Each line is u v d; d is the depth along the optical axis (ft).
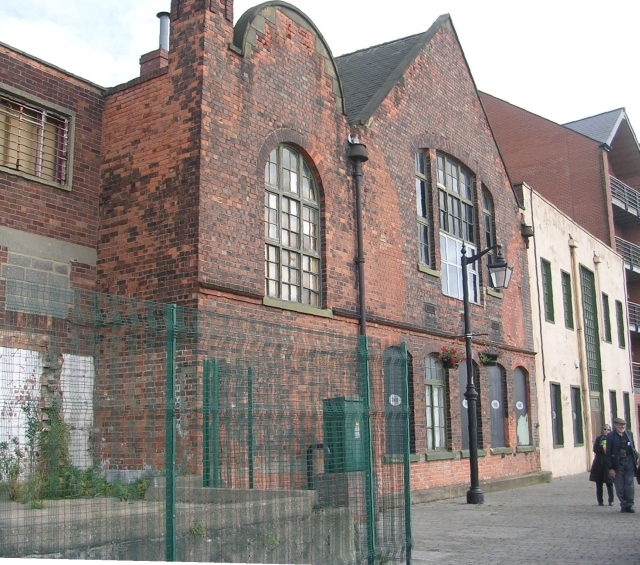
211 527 21.47
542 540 34.45
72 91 41.14
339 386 26.35
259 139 41.73
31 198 38.27
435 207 59.31
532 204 77.92
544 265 81.00
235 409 23.17
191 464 21.85
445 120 62.64
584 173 108.37
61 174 40.42
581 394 85.92
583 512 45.50
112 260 40.09
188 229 37.45
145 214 39.27
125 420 20.04
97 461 19.33
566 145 110.52
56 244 39.01
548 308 80.43
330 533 24.85
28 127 39.45
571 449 80.89
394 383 29.07
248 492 22.82
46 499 18.28
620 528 38.34
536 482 68.59
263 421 23.85
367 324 48.98
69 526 18.57
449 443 56.80
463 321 61.05
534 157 113.09
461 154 64.39
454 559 29.66
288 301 42.19
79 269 39.86
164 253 38.09
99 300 19.81
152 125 40.09
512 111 115.85
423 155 60.03
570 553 30.96
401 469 28.68
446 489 53.93
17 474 17.97
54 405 18.62
